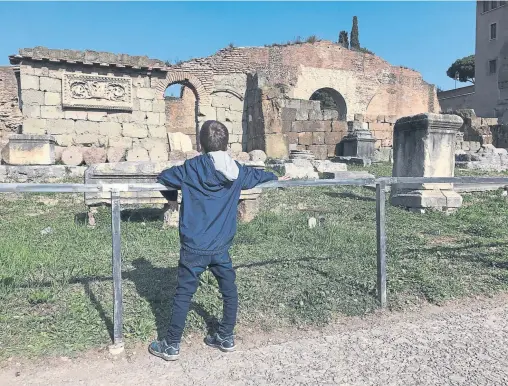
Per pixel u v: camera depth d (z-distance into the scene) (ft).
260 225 22.65
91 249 18.34
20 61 58.03
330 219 24.98
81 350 10.34
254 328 11.76
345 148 68.95
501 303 13.78
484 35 133.59
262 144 67.82
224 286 10.52
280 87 74.79
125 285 14.14
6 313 11.95
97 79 61.77
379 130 84.28
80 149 53.11
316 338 11.27
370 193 34.71
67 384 9.07
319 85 91.25
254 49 83.92
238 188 10.56
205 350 10.62
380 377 9.46
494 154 60.95
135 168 22.84
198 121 75.36
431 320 12.44
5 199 32.07
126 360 10.06
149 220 24.44
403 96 99.04
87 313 12.01
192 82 74.64
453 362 10.10
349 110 94.07
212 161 10.18
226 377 9.43
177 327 10.12
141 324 11.41
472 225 23.80
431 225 23.89
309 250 18.42
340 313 12.76
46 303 12.66
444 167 27.91
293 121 68.39
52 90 59.72
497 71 130.11
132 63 63.05
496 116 124.36
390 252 18.30
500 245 19.77
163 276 15.06
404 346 10.86
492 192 35.47
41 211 28.58
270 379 9.34
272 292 13.82
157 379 9.32
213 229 10.14
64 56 59.52
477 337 11.37
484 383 9.25
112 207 10.30
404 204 28.40
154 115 65.16
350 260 17.12
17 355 10.00
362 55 95.14
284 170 44.98
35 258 16.55
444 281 15.21
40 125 59.11
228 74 78.28
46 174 41.93
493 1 131.23
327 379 9.37
